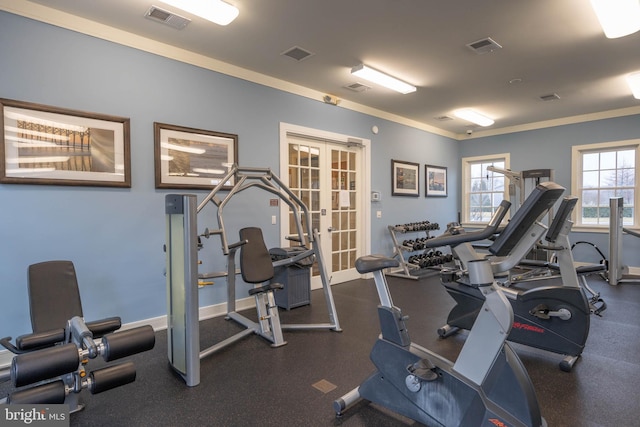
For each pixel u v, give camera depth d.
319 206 5.01
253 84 4.07
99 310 3.03
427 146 6.72
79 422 1.92
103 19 2.92
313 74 4.16
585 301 2.51
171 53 3.41
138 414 1.99
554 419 1.90
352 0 2.65
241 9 2.77
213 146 3.71
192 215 2.29
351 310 3.96
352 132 5.27
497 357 1.63
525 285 3.73
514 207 6.32
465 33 3.16
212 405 2.08
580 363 2.56
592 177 6.01
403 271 5.98
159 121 3.34
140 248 3.25
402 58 3.69
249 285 4.07
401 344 1.87
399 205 6.16
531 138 6.54
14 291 2.64
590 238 5.92
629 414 1.94
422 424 1.85
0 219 2.58
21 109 2.63
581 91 4.74
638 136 5.47
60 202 2.83
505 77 4.22
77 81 2.89
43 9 2.72
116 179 3.07
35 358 1.46
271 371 2.50
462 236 1.72
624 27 2.79
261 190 4.16
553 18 2.90
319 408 2.04
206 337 3.16
